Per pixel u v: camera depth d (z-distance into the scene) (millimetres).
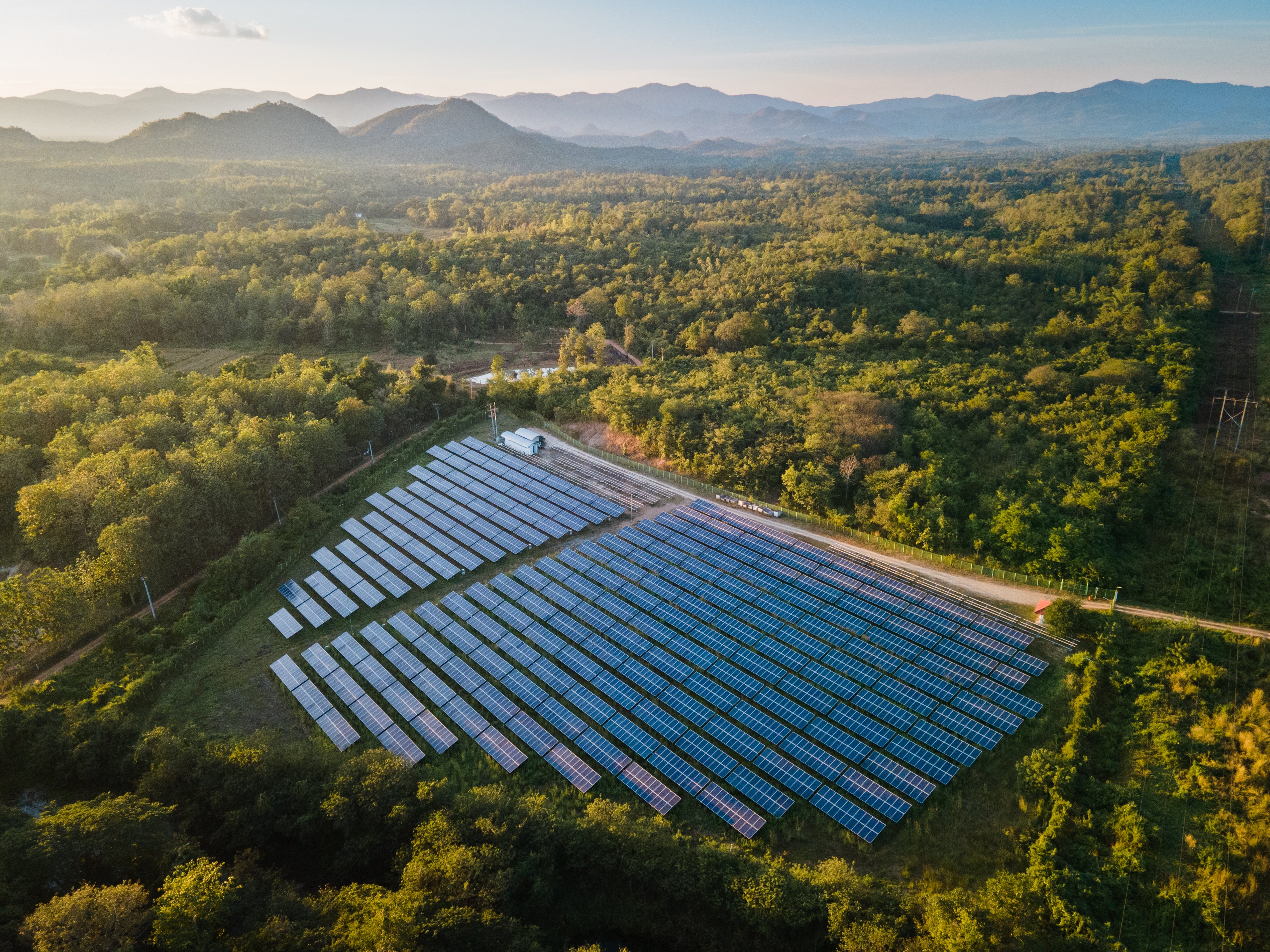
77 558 95188
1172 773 59688
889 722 68000
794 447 112250
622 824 56312
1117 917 49625
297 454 113188
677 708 71500
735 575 90438
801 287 198375
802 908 50719
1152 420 119500
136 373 132625
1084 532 89438
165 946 45531
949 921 47031
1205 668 68625
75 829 52438
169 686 78938
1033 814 58375
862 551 94688
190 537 95562
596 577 92312
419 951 45562
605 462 122938
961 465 112062
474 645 82125
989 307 188625
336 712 73688
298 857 60281
